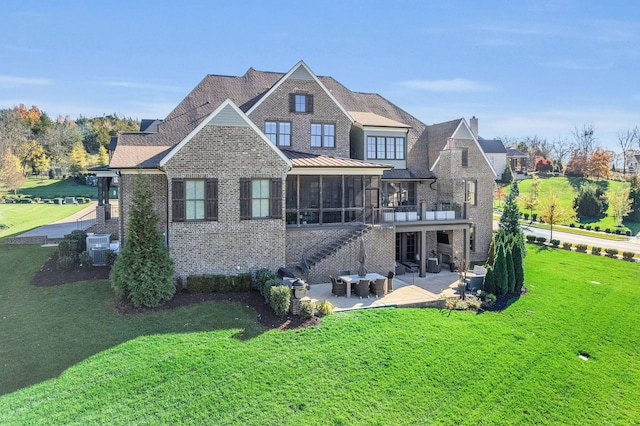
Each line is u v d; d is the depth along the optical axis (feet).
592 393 40.96
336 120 82.89
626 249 119.85
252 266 60.39
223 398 34.91
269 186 61.11
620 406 39.42
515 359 45.39
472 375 41.47
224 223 58.75
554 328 54.90
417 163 92.38
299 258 68.28
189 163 56.85
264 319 48.44
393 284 68.44
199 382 36.60
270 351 41.96
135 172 64.64
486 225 96.94
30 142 294.66
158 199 67.46
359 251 64.64
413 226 74.79
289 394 35.96
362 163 72.59
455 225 78.13
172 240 56.65
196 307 50.67
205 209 57.82
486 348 47.01
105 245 71.15
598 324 57.00
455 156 87.04
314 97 81.30
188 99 84.38
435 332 49.55
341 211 74.02
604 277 83.15
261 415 33.35
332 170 69.31
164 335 43.88
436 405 36.60
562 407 38.37
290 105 79.56
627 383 43.42
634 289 74.33
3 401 33.32
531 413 37.09
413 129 99.30
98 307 50.42
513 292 67.92
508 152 322.14
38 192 235.40
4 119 320.70
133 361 38.99
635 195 181.16
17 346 41.78
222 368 38.65
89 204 180.34
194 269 57.67
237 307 51.13
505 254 67.46
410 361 42.47
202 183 57.67
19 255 76.43
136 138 74.74
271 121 78.28
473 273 78.33
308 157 73.56
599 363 46.98
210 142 57.77
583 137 364.38
